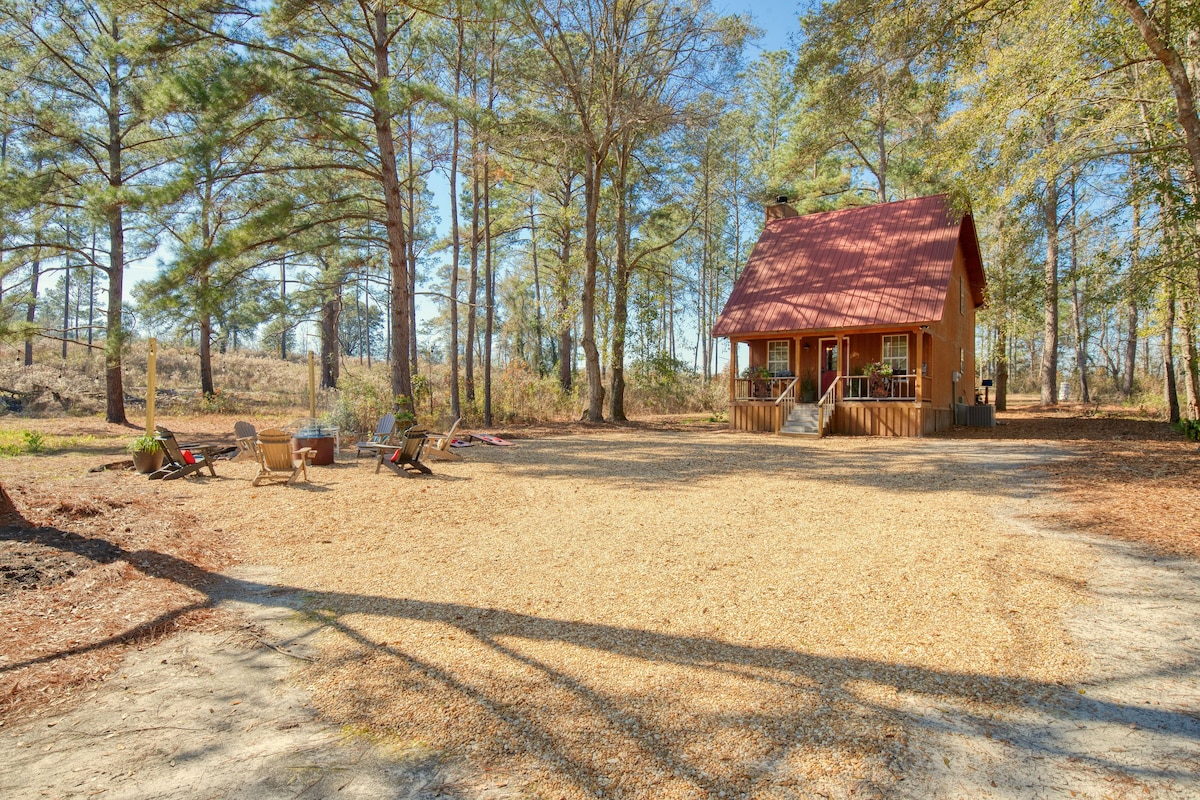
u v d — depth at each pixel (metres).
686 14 19.80
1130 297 14.25
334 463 12.02
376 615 4.64
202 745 3.04
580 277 27.36
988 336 40.22
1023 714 3.21
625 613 4.61
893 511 7.72
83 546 5.76
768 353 21.19
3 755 2.92
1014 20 10.75
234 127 14.16
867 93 11.88
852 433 18.36
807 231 21.84
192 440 16.19
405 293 16.25
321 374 38.25
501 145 20.44
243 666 3.86
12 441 14.27
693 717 3.20
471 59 20.09
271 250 16.55
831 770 2.76
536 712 3.28
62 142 16.98
